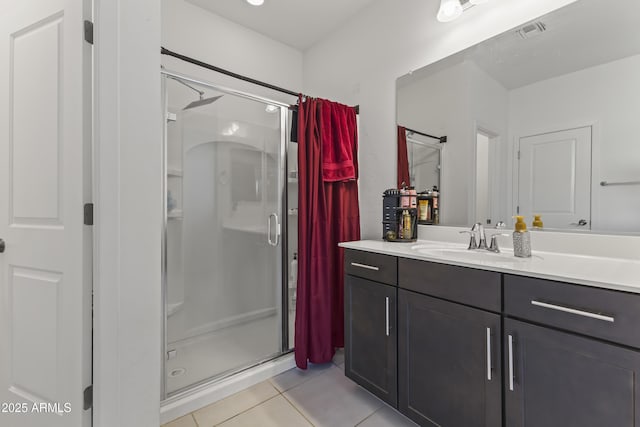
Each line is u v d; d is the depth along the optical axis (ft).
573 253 4.24
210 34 7.56
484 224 5.21
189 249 6.49
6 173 4.12
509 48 4.90
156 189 3.92
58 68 3.68
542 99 4.57
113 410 3.56
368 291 5.00
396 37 6.61
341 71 8.01
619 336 2.55
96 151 3.49
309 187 6.34
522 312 3.16
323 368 6.36
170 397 4.95
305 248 6.26
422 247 5.14
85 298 3.53
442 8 5.26
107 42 3.53
